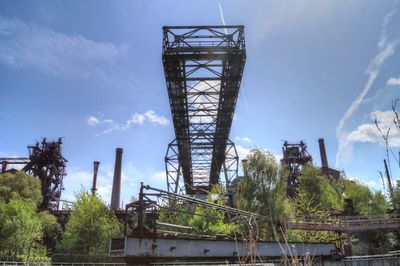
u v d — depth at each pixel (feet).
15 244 149.48
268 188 113.19
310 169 177.47
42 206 237.04
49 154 250.57
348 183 206.08
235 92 129.08
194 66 123.75
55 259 139.44
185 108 137.90
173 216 100.83
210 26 121.39
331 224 108.17
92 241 140.15
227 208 59.57
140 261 43.04
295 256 15.10
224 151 164.76
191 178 199.41
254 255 16.25
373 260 94.63
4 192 208.23
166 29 121.70
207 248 47.11
